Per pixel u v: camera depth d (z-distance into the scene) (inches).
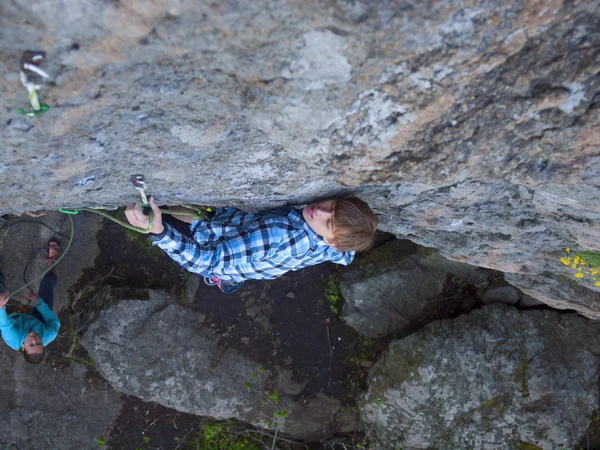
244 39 48.5
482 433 167.8
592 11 51.4
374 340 187.5
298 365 187.3
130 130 61.2
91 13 43.1
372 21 47.8
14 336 145.6
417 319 181.5
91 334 165.9
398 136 66.1
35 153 61.7
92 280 168.7
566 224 92.4
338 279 188.9
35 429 172.6
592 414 166.4
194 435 188.7
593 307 126.0
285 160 74.0
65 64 48.5
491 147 68.4
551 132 65.1
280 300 187.0
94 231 168.1
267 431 189.5
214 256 88.3
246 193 85.0
